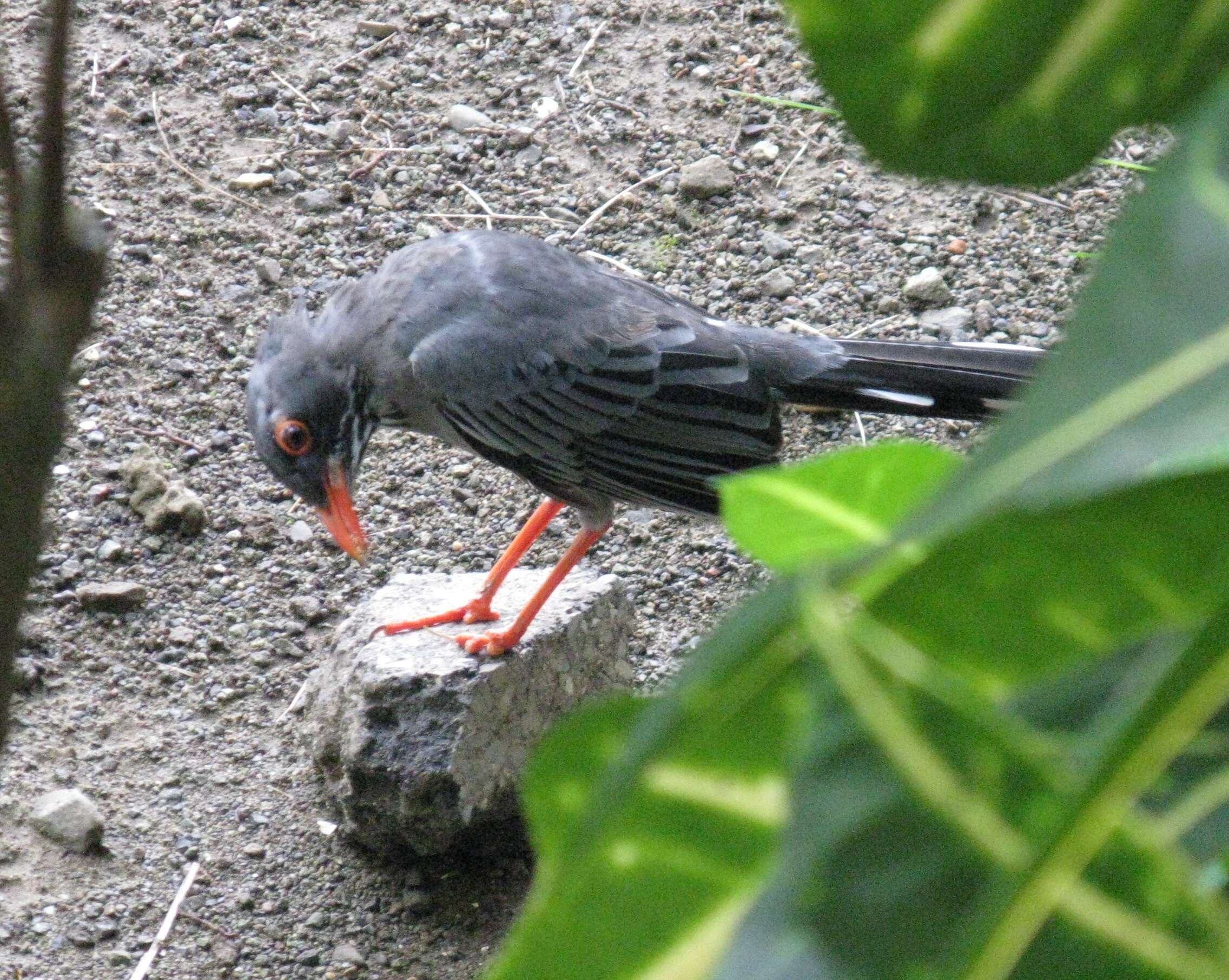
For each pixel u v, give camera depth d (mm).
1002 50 2350
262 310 13648
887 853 1846
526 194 14578
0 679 2479
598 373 10422
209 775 10469
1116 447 1394
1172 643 1910
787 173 14656
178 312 13602
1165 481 1732
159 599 11609
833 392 10789
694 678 1683
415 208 14484
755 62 15633
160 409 12922
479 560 12023
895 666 1923
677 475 10719
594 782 2229
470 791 9453
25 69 15070
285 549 12031
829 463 2439
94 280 2471
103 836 9977
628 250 14055
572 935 2137
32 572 2469
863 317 13430
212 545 12000
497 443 10648
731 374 10570
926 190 14414
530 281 10531
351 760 9484
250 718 10891
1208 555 1803
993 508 1397
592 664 10461
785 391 10828
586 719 2201
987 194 14281
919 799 1861
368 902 9758
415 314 10500
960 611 1907
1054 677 1981
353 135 15133
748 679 1844
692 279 13789
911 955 1808
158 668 11156
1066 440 1410
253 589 11742
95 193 14367
